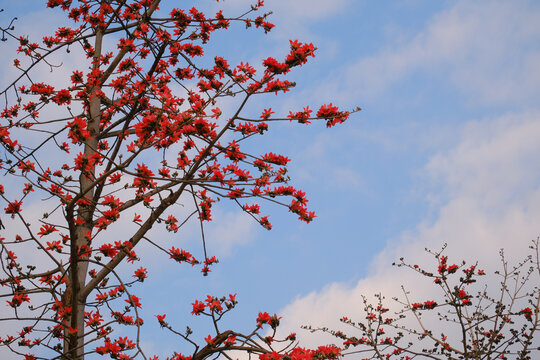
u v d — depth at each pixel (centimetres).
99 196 534
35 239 471
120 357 424
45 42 621
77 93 548
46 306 485
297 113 416
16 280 492
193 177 462
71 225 443
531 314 641
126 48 562
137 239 482
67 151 552
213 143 431
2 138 404
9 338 489
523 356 598
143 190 494
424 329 668
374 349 646
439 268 629
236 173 451
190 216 499
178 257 489
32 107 534
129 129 570
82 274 522
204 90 494
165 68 610
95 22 638
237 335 398
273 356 377
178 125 423
